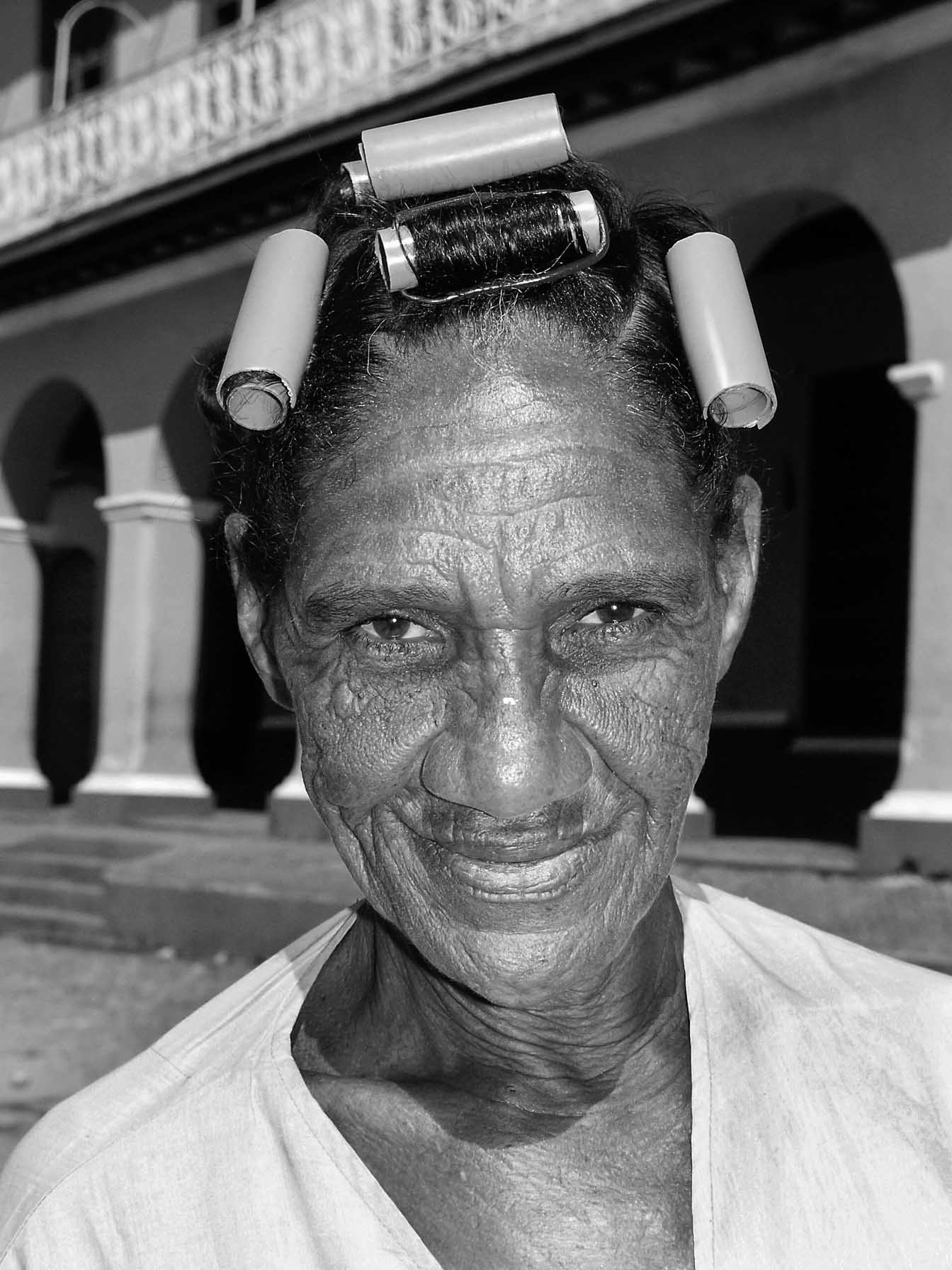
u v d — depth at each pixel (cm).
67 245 1163
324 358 68
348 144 951
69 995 699
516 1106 75
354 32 993
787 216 821
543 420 64
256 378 66
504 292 66
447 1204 72
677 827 70
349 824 71
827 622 1112
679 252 69
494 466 64
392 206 73
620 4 810
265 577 76
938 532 719
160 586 1159
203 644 1521
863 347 1098
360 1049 81
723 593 79
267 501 73
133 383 1187
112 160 1199
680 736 69
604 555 64
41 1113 474
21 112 1425
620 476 65
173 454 1169
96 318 1220
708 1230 69
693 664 69
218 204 1046
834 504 1112
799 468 1126
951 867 691
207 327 1138
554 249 67
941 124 726
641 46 777
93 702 1636
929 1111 76
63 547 1658
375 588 65
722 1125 73
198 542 1179
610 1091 76
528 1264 70
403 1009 81
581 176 76
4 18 1450
